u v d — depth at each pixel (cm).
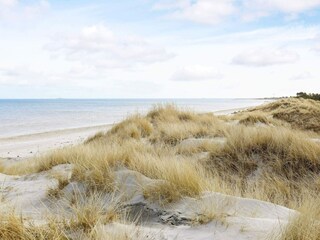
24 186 632
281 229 315
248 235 329
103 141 1243
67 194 529
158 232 347
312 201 454
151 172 578
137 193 489
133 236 330
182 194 464
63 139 2727
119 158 638
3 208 411
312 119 1850
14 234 314
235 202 442
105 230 327
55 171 714
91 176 552
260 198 554
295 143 843
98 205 432
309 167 774
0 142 2641
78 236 325
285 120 1916
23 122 4878
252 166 805
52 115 6988
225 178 769
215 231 346
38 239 314
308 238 296
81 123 4600
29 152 2114
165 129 1252
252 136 900
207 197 456
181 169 529
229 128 1169
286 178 751
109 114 7331
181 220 395
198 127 1228
